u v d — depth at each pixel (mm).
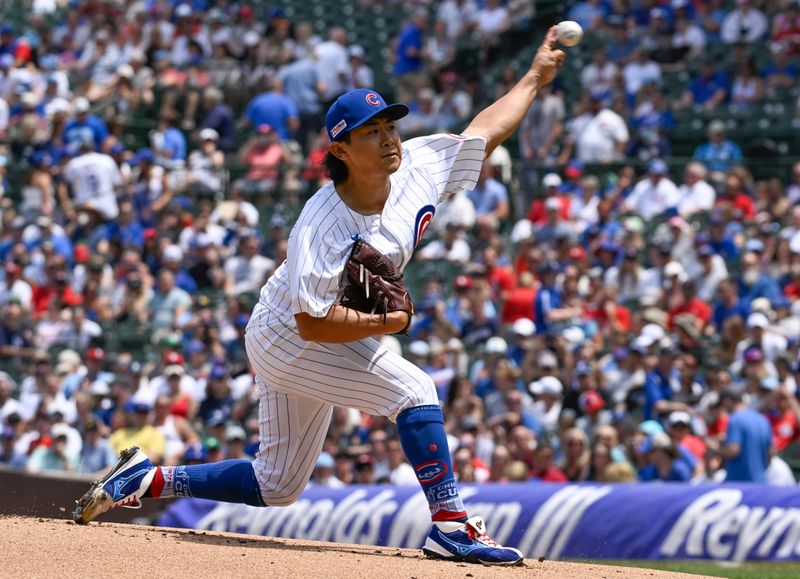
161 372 42594
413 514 30516
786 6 56969
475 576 14125
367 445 36969
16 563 13398
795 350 38000
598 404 36062
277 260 48562
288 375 15617
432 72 61781
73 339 46750
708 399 35688
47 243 50781
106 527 17234
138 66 65375
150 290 48438
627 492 29547
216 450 35906
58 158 56062
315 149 55781
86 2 73688
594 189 47312
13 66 65812
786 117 52406
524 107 17375
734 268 43656
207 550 15055
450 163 16516
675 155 53250
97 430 38375
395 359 15594
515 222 48875
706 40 57719
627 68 55406
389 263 15070
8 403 42531
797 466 33719
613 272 43500
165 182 52781
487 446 35344
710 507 28703
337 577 13492
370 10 68938
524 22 62312
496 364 38375
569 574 15242
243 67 63969
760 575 26000
